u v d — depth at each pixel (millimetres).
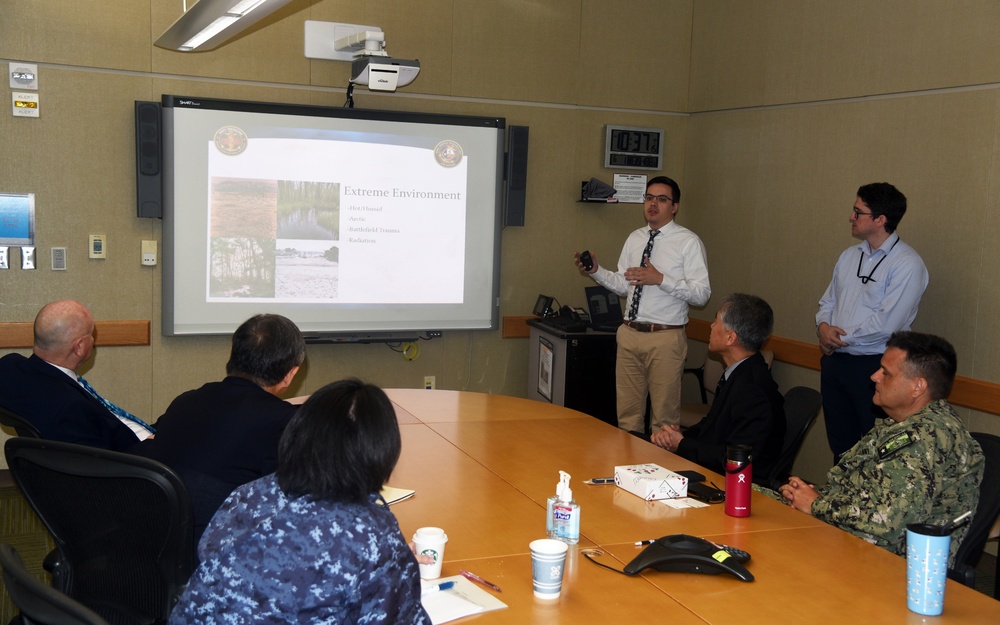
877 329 3973
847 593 1833
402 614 1348
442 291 5402
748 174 5414
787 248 5098
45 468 1872
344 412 1351
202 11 3166
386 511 1400
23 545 3664
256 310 5039
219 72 4855
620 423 5016
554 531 2090
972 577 2135
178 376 4969
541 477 2646
